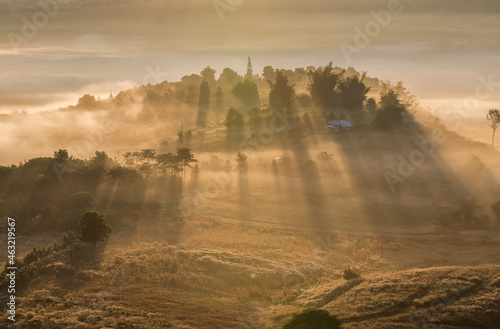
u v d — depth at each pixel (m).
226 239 84.31
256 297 60.50
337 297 56.44
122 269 66.69
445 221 91.19
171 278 64.06
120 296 57.88
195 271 67.12
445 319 46.78
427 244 81.81
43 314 51.19
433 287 54.50
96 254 74.00
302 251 78.81
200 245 80.31
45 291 58.38
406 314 48.88
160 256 71.94
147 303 56.00
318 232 89.50
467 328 45.28
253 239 84.88
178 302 56.88
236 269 67.44
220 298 59.41
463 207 93.56
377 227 92.50
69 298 56.59
